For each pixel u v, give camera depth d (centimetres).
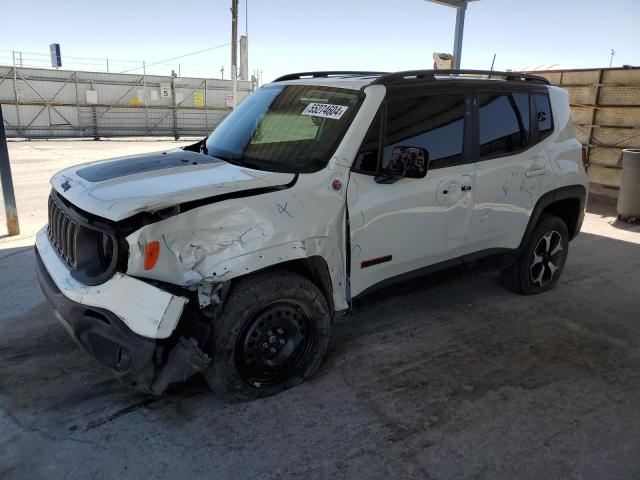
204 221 289
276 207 310
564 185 491
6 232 699
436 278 414
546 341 424
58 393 336
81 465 273
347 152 343
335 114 364
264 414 318
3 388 339
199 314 300
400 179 363
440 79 405
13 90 2473
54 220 350
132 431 301
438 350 404
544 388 355
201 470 272
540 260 509
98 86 2683
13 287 504
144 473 269
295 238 314
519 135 452
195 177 321
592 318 470
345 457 283
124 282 276
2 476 264
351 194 341
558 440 301
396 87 373
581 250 685
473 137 414
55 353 384
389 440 298
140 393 337
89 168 360
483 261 443
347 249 345
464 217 411
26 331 416
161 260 279
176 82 2878
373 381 358
